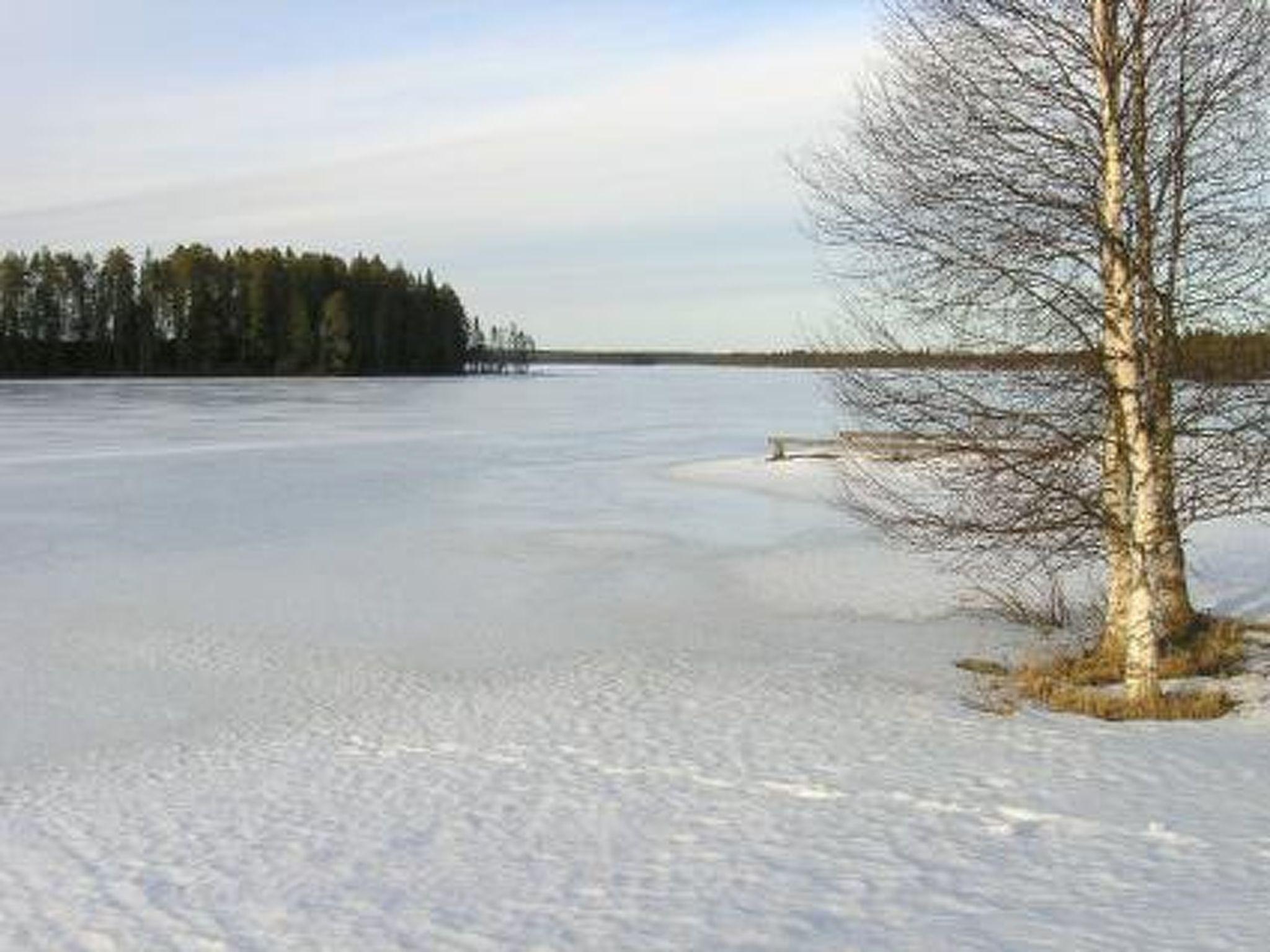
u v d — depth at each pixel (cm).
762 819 1066
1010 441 1459
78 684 1650
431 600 2175
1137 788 1103
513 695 1556
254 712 1519
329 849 1042
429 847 1038
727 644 1834
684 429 6619
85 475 4038
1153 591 1398
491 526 3030
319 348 14425
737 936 833
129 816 1148
